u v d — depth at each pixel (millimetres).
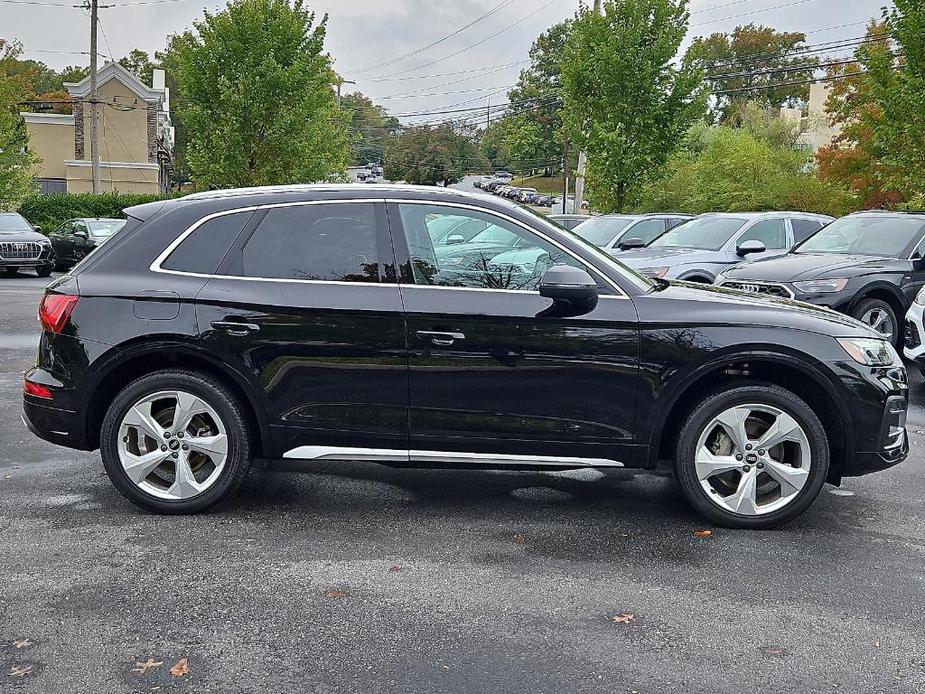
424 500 5473
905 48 17797
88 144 43781
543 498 5555
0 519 4996
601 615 3896
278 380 4945
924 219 10656
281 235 5062
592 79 23438
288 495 5512
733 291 5500
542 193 90750
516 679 3350
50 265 22703
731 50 87750
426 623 3801
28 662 3438
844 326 5055
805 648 3619
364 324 4898
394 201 5078
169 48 82688
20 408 7703
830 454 5145
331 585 4180
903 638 3717
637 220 15328
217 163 28234
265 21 28172
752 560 4555
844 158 29156
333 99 43062
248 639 3641
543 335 4879
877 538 4898
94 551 4555
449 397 4934
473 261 5008
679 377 4879
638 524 5086
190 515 5102
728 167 35250
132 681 3311
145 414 5004
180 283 4980
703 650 3592
